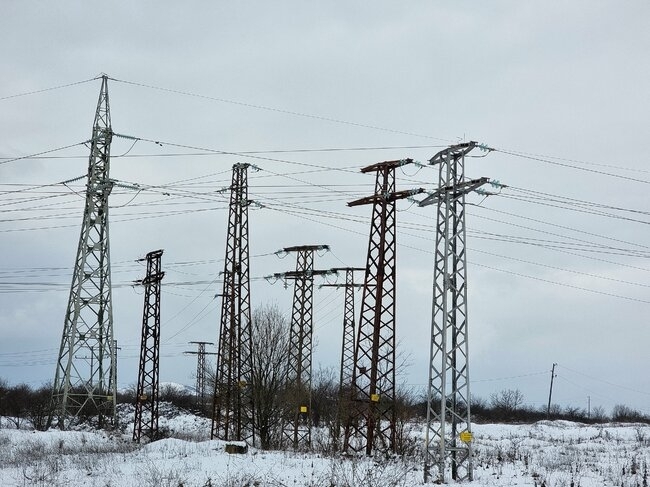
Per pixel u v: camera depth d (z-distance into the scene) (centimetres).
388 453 3531
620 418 14150
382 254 3716
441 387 2864
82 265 5125
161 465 3300
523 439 6303
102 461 3581
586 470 3375
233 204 4778
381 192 3722
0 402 8850
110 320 5247
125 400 10600
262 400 4944
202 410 9625
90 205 5138
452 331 2942
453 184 3005
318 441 4866
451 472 3044
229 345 4728
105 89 5259
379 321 3684
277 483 2666
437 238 3000
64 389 5122
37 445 4441
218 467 3203
